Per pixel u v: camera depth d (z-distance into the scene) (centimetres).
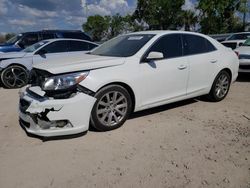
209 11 3083
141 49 488
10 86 860
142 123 488
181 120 504
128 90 468
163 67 501
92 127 452
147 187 307
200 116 527
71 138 425
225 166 347
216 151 385
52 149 393
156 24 4125
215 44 615
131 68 461
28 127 429
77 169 343
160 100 510
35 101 403
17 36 1252
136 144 407
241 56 877
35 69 442
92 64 431
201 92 584
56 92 401
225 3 3006
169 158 366
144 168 344
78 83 409
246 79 924
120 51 506
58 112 395
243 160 361
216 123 491
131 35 558
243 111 559
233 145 404
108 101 443
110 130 455
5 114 555
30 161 362
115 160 363
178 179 321
